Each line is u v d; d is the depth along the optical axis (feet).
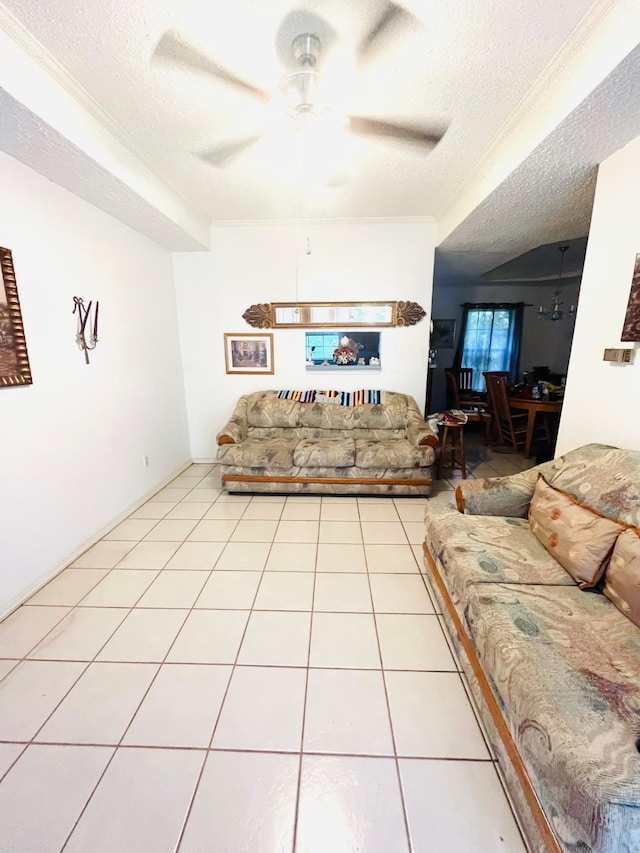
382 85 5.54
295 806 3.63
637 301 5.51
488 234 10.52
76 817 3.57
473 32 4.59
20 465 6.51
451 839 3.39
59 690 4.85
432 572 6.59
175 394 12.84
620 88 4.55
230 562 7.68
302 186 9.13
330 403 12.58
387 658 5.32
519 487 6.70
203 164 7.96
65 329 7.58
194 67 5.19
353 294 12.53
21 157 6.24
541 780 3.05
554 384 15.97
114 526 9.23
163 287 11.90
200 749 4.16
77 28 4.54
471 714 4.53
